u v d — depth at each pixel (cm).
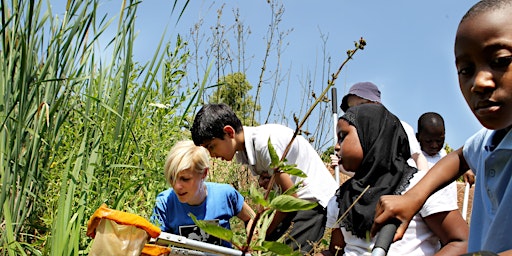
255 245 154
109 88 395
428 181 204
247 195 155
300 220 370
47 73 358
